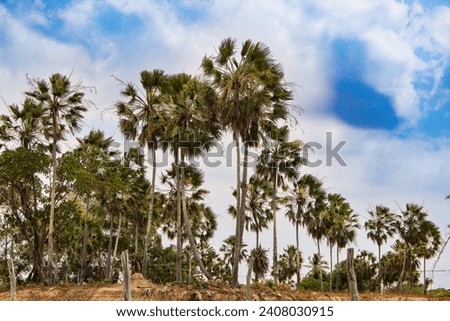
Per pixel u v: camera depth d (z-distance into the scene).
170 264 58.00
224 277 61.47
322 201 50.28
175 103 30.61
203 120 30.38
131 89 33.91
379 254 59.31
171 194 35.25
